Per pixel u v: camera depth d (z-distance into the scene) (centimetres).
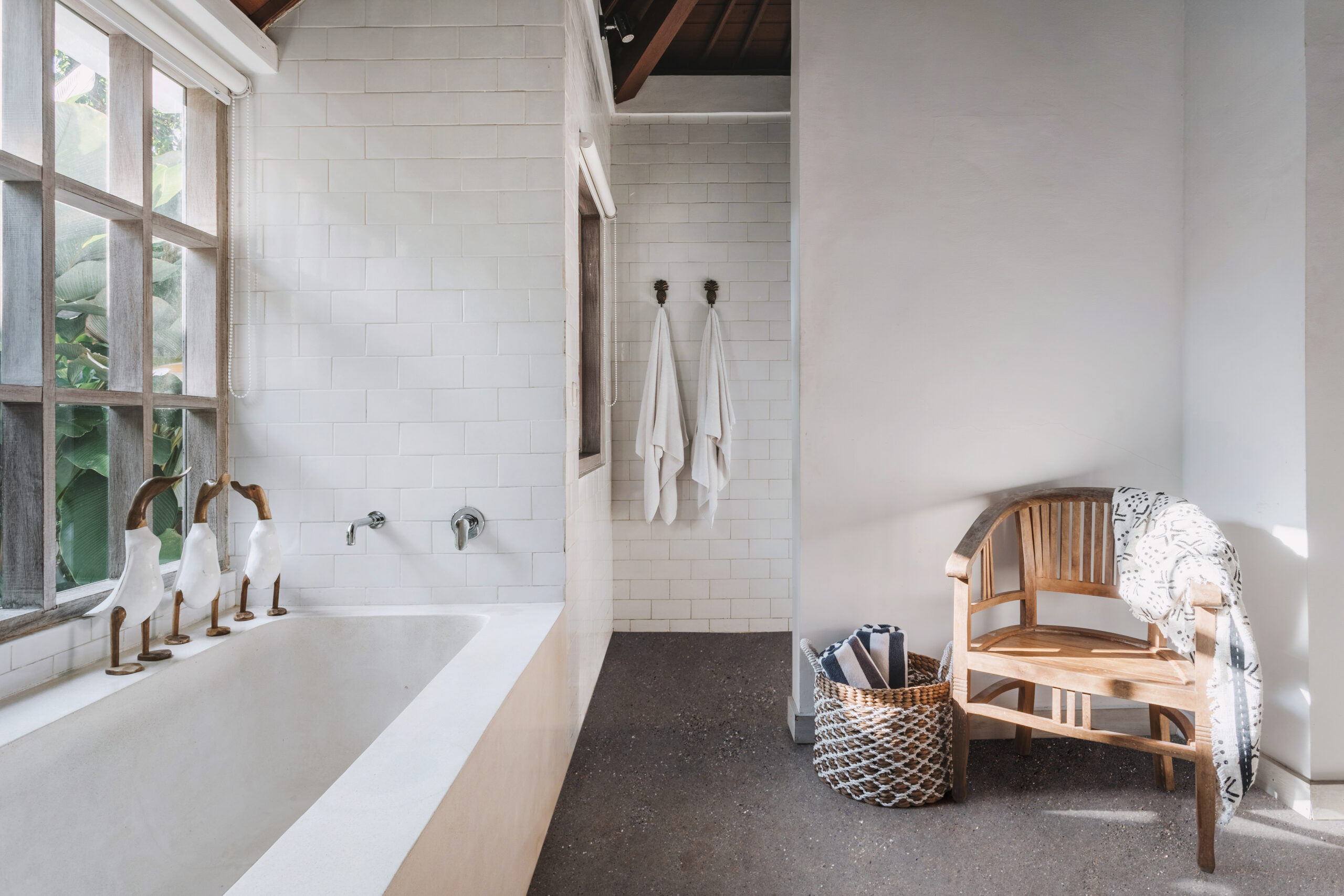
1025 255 228
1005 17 227
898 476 229
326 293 216
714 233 364
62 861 130
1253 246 198
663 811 187
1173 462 227
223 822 168
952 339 228
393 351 217
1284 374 188
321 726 202
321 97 215
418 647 207
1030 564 213
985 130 227
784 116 362
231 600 211
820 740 205
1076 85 227
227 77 205
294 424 217
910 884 156
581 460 269
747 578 367
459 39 215
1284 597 189
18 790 122
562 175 215
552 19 215
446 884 102
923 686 202
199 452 211
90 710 138
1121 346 227
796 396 232
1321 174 182
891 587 229
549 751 184
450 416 217
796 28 236
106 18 165
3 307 146
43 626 149
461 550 215
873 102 227
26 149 144
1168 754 163
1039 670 178
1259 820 179
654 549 368
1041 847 169
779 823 181
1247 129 200
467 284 217
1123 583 195
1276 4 190
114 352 176
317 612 211
